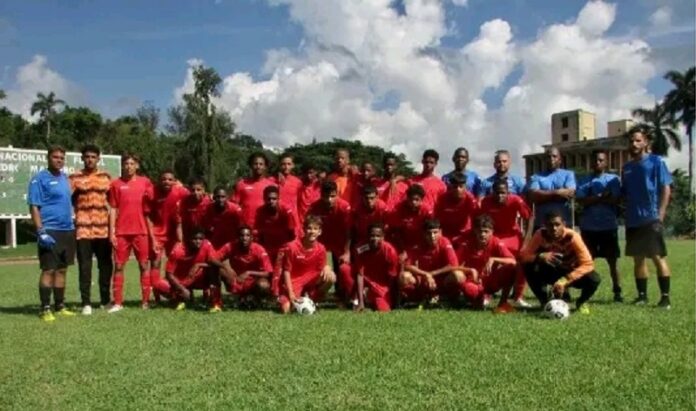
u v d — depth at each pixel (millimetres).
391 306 10336
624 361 6020
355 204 11703
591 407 4699
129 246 10852
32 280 17906
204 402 4957
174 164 62344
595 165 11273
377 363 6043
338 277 10617
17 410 4867
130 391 5305
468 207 10773
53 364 6277
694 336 7160
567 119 103062
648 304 10352
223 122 61844
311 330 7836
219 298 10320
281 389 5270
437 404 4820
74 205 10500
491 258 9938
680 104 68375
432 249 10289
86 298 10273
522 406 4746
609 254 11039
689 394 4973
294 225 10875
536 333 7430
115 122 75125
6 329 8336
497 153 11047
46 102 71125
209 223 11242
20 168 36562
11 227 38312
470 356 6277
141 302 11734
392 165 11547
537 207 11023
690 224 53188
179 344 7137
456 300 10328
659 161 10102
